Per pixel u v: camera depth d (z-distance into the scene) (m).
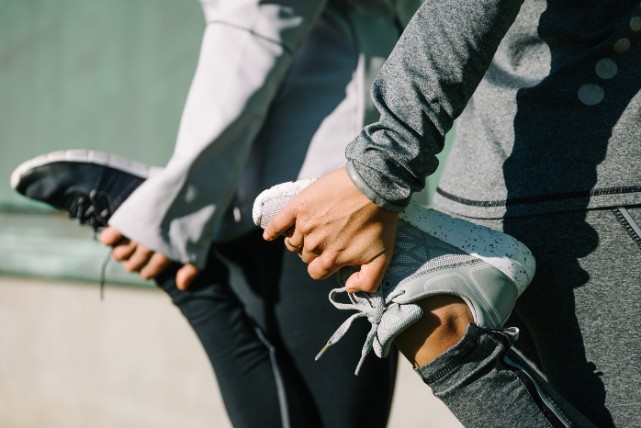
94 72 3.20
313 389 1.47
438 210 1.25
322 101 1.44
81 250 2.99
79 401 2.96
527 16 1.14
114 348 2.89
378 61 1.45
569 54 1.10
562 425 1.08
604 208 1.06
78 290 2.96
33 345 3.06
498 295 1.10
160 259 1.43
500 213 1.14
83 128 3.23
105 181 1.49
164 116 3.05
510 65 1.17
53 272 2.98
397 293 1.09
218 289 1.50
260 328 1.51
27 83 3.36
